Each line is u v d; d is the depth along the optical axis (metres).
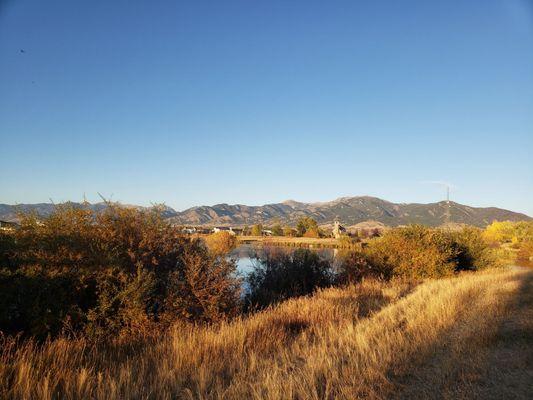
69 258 9.10
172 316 9.43
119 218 11.01
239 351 6.91
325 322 9.53
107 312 8.90
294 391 5.08
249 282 16.25
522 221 87.75
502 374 5.45
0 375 5.32
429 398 4.81
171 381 5.50
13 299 8.09
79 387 5.14
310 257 17.73
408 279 19.91
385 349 6.57
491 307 10.28
